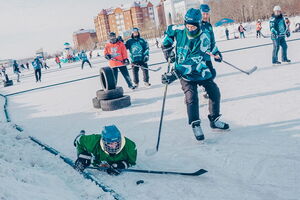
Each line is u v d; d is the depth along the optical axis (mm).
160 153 4020
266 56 12516
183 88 4230
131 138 4801
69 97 10109
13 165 3471
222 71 10516
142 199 2906
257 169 3215
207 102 6422
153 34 88625
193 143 4203
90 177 3367
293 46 14828
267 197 2699
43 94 12039
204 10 5523
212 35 4531
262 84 7297
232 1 64062
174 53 4406
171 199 2861
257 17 57500
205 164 3508
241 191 2852
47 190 2803
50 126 6336
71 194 2965
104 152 3473
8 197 2230
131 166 3697
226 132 4457
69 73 22703
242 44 22594
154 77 11969
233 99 6320
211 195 2850
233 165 3377
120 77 14039
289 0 50969
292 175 3002
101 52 66562
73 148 4699
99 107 7426
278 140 3871
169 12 84812
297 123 4367
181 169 3482
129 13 106625
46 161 4059
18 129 6105
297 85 6621
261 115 4984
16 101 11094
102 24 114312
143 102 7453
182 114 5824
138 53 9250
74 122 6418
